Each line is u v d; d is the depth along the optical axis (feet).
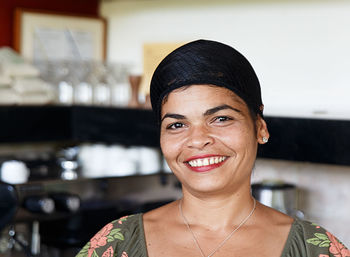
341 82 10.34
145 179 10.85
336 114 9.59
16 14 12.76
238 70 4.58
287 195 9.59
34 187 9.60
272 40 11.24
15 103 12.05
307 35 10.75
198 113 4.54
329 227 10.16
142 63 13.33
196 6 12.36
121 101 12.97
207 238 4.71
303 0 10.74
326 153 8.79
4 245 10.81
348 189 9.91
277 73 11.21
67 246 9.82
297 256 4.58
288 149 9.21
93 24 13.88
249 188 4.83
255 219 4.77
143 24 13.34
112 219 10.24
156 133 11.17
